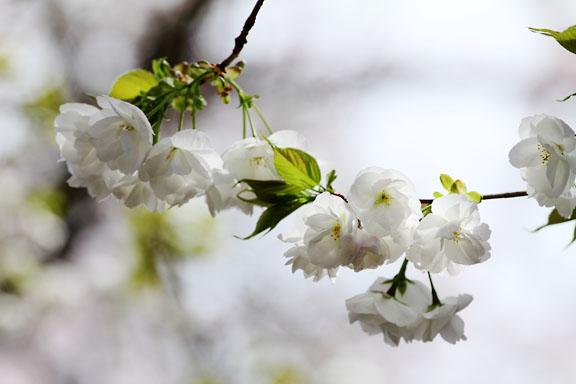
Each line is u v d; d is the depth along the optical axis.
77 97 4.80
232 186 1.67
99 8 5.05
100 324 4.50
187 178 1.64
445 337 1.66
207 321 4.82
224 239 3.74
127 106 1.63
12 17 4.54
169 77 1.70
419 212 1.61
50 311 4.01
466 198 1.61
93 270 4.29
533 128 1.61
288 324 5.23
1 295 3.67
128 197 1.66
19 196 3.80
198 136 1.64
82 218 4.54
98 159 1.65
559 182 1.60
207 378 4.54
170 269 3.76
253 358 4.76
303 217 1.62
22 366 4.55
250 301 5.07
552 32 1.60
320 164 1.67
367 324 1.67
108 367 4.72
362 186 1.61
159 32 5.16
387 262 1.62
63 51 4.87
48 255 4.36
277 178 1.66
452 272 1.63
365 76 5.72
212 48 5.35
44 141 3.88
